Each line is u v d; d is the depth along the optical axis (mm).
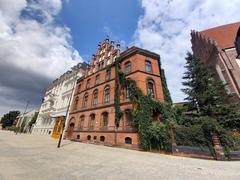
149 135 14352
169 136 13180
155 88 19562
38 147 14461
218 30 27688
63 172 6418
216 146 10820
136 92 17562
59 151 12703
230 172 7199
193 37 34562
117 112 19000
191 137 12047
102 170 6996
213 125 11484
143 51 21156
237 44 20609
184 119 15523
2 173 5746
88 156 10766
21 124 64438
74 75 36406
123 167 7738
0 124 95312
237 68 20859
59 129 31469
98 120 22031
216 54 23953
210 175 6625
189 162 9555
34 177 5570
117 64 22562
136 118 16047
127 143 16500
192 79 17750
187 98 17078
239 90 19266
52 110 38188
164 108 16797
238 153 10711
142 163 8906
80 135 24609
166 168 7809
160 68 22234
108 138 18938
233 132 13141
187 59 18797
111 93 21828
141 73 19250
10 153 10141
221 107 14656
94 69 29781
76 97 31219
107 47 28359
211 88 15969
